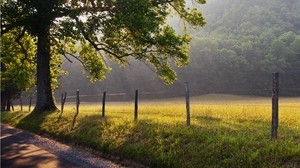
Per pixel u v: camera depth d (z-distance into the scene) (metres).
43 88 29.31
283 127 15.73
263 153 9.91
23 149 15.28
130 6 22.45
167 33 26.30
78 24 23.36
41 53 29.27
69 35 23.44
